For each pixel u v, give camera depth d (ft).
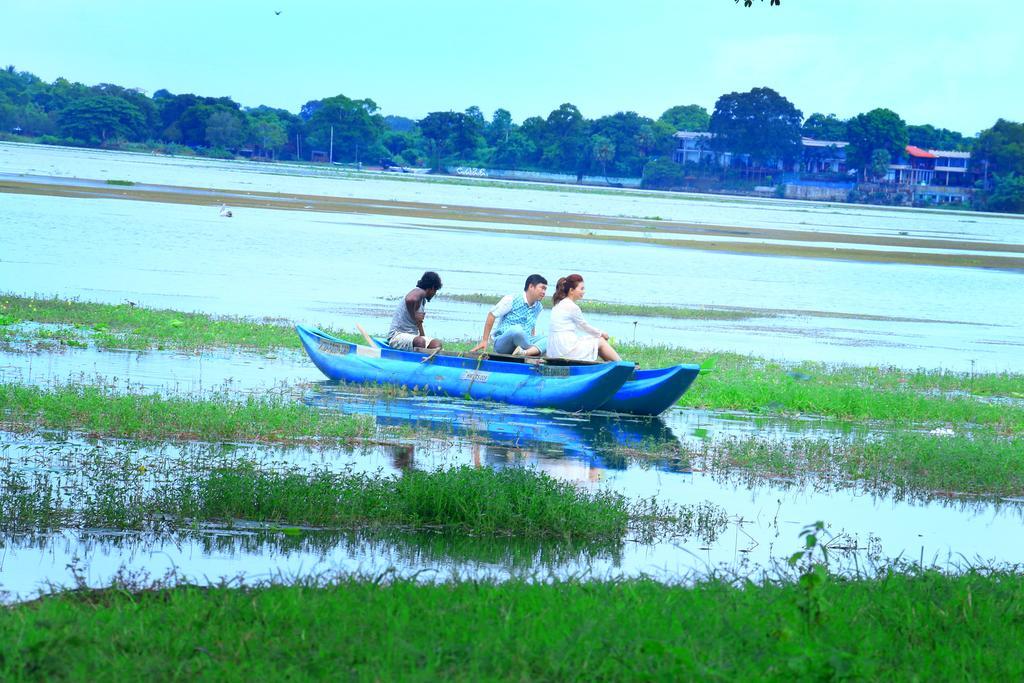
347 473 103.60
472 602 60.80
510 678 50.42
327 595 61.26
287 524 87.56
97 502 87.76
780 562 83.15
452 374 155.53
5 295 213.87
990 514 106.01
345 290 283.79
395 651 52.11
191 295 250.57
